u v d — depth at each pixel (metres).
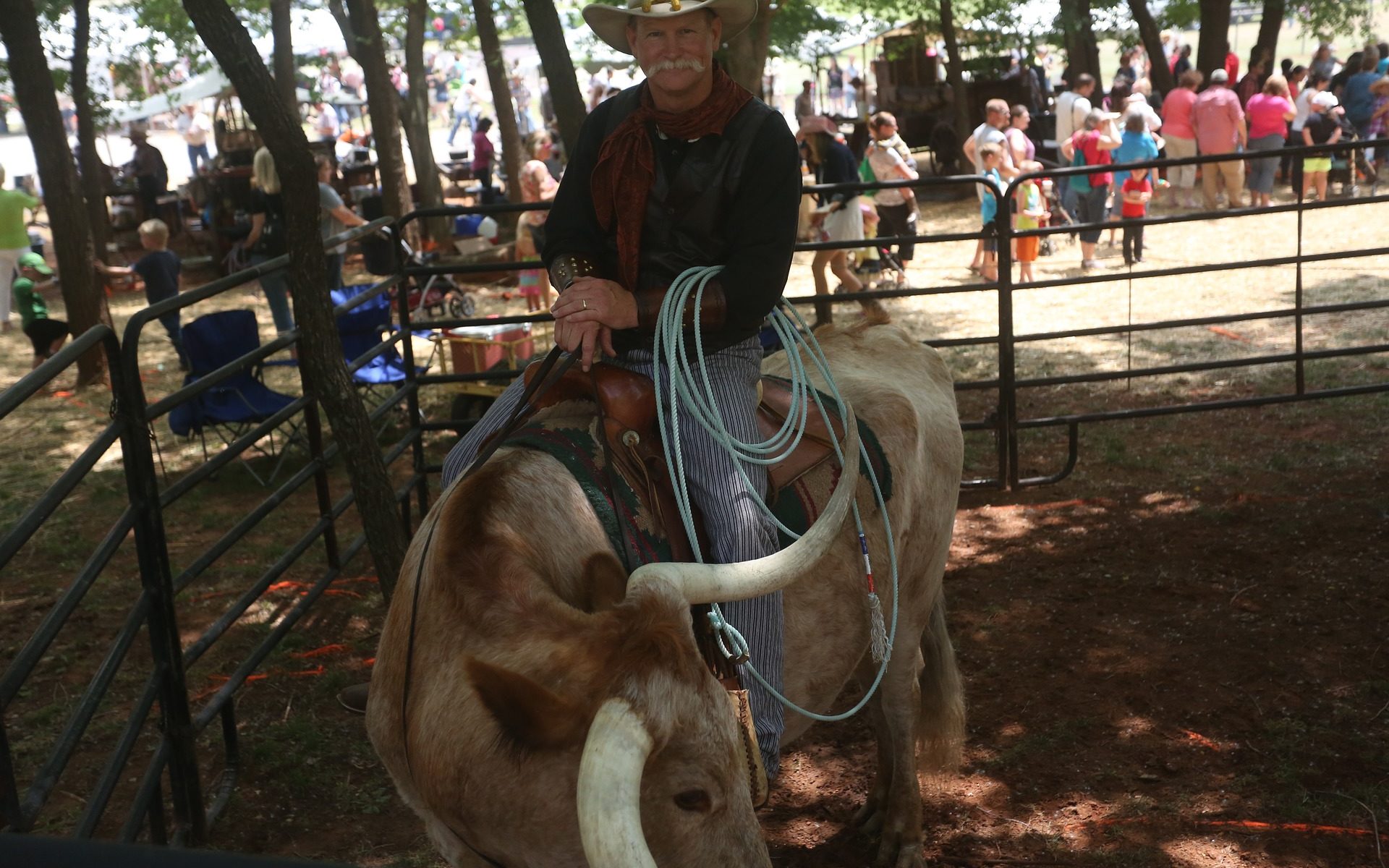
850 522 2.96
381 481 4.86
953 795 3.91
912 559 3.32
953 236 6.34
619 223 2.73
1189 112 15.16
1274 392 8.05
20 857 0.77
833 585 2.93
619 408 2.58
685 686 1.94
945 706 3.55
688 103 2.69
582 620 2.04
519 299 13.11
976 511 6.43
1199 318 6.70
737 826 2.01
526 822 2.06
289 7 16.52
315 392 4.79
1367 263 11.74
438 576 2.22
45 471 7.90
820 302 6.21
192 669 5.00
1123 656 4.72
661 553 2.49
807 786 4.04
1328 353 6.73
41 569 6.21
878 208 12.73
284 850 3.74
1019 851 3.60
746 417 2.78
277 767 4.20
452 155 22.34
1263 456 6.88
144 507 3.55
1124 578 5.42
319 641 5.26
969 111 20.97
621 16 2.81
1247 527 5.87
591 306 2.57
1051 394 8.41
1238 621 4.93
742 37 12.66
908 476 3.17
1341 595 5.08
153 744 4.45
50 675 5.01
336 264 10.63
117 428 3.41
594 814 1.71
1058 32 19.34
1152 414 6.66
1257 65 18.55
